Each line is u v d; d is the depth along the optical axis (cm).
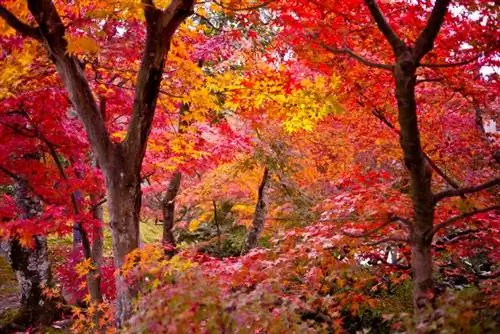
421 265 383
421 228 384
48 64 578
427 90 573
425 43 342
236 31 668
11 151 600
